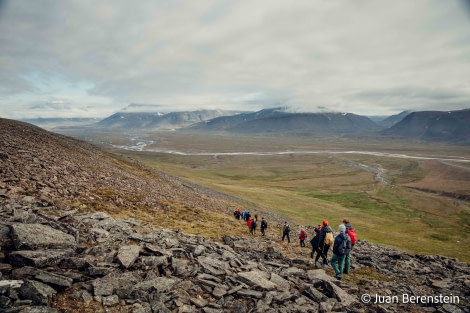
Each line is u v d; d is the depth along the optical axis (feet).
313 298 39.32
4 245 33.96
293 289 41.45
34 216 44.21
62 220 50.03
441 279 63.21
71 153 187.52
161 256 42.04
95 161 195.21
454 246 243.19
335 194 520.42
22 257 31.30
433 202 469.16
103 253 39.19
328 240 58.49
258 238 102.32
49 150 158.51
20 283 27.48
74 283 31.04
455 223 351.46
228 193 349.41
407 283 57.62
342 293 41.09
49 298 27.32
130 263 37.35
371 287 49.85
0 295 25.35
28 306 25.17
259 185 581.53
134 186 145.59
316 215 315.17
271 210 288.92
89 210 73.41
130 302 29.99
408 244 208.74
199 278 38.63
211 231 95.91
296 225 196.24
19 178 77.71
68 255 35.65
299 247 93.04
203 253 50.78
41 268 31.78
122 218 75.72
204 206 176.35
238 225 135.23
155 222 86.17
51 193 75.66
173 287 34.88
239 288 37.78
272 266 55.06
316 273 49.39
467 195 537.24
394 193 536.83
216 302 33.86
